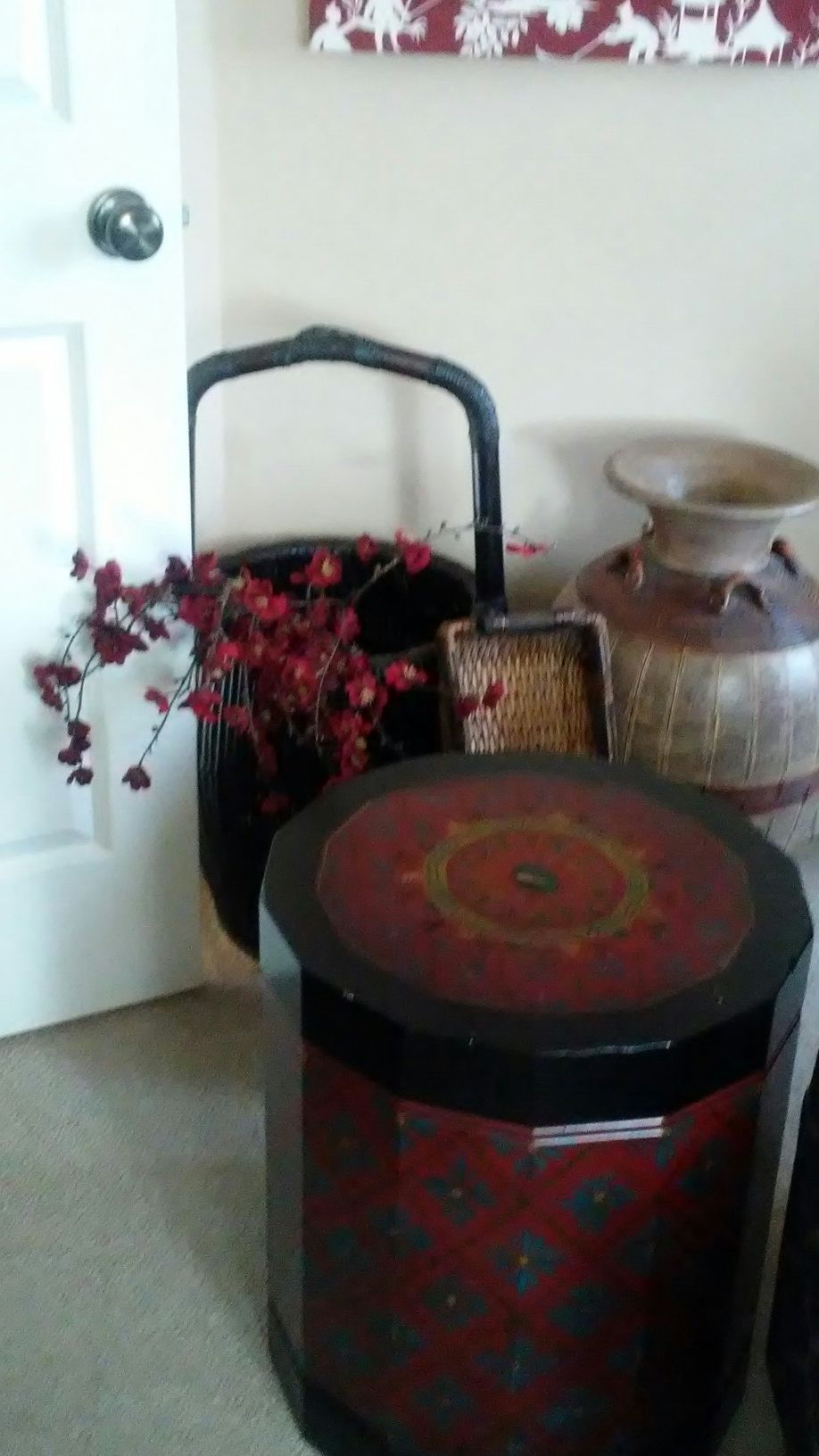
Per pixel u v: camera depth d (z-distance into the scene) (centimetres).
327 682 147
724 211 183
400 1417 108
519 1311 98
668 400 194
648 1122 92
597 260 183
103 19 116
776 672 167
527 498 197
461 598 184
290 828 113
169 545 140
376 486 192
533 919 103
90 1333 126
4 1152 145
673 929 102
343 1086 97
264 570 183
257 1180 143
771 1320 123
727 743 168
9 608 135
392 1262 100
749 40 169
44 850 150
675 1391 107
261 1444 117
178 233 127
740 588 170
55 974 157
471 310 183
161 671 144
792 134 179
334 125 168
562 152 175
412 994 94
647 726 169
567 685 168
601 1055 89
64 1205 139
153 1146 146
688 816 117
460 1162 94
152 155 123
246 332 179
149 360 131
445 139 171
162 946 162
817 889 188
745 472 181
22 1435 117
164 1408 120
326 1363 112
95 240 123
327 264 177
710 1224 101
